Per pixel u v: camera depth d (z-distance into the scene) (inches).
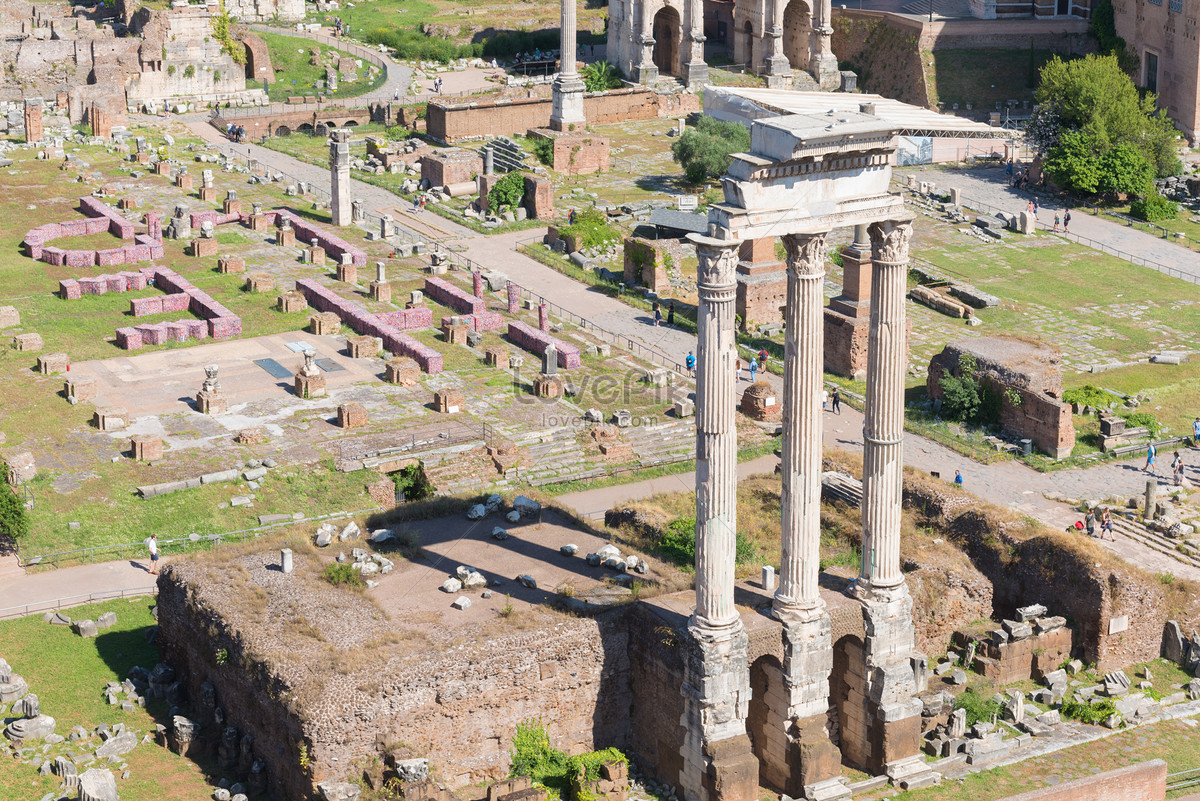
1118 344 4421.8
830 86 6998.0
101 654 2669.8
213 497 3277.6
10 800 2249.0
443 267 4739.2
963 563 2682.1
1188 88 6102.4
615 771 2258.9
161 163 5669.3
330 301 4293.8
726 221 2117.4
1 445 3444.9
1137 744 2485.2
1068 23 6761.8
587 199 5649.6
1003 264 5083.7
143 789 2287.2
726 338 2138.3
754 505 2859.3
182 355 4008.4
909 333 4485.7
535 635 2281.0
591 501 3358.8
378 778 2153.1
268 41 7317.9
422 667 2199.8
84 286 4389.8
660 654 2284.7
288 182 5698.8
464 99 6501.0
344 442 3513.8
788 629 2276.1
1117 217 5521.7
